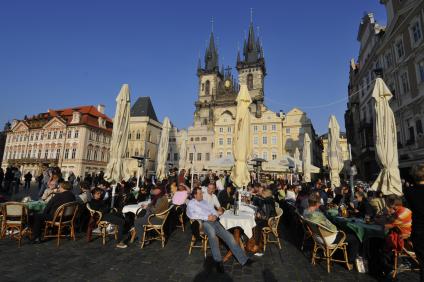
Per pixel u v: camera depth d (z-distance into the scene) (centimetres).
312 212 630
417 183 428
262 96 8169
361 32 3572
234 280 509
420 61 2095
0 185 1900
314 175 4975
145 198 1134
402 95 2350
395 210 565
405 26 2295
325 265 620
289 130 6206
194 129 6912
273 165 2573
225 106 8462
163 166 1781
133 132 7300
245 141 930
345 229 685
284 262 634
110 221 756
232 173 930
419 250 400
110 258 614
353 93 4031
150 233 891
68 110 6650
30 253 625
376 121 878
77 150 5862
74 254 633
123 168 1027
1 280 459
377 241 560
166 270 548
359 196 846
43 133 6384
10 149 6856
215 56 9475
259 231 727
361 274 563
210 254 672
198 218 652
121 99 1054
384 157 836
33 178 5962
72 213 766
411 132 2216
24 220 716
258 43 8962
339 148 1559
